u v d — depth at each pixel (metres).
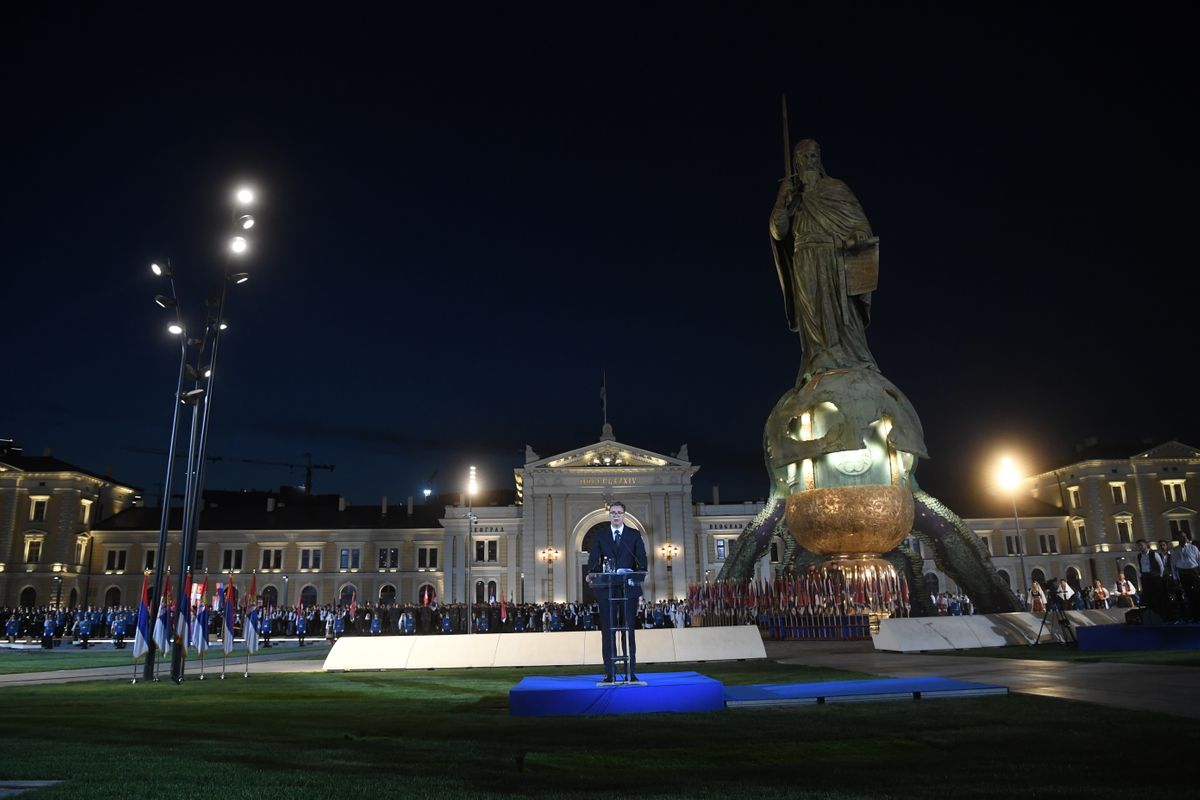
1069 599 32.41
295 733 8.62
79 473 87.50
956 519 27.66
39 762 6.95
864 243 25.50
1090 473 88.81
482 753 7.11
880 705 9.23
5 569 83.94
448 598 84.31
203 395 19.89
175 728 9.18
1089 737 6.98
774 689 10.30
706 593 29.91
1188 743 6.58
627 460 85.69
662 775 6.11
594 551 10.14
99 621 55.97
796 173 26.97
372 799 5.50
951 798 5.24
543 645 18.25
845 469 23.73
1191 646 15.37
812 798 5.32
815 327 25.64
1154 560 18.53
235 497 107.81
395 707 10.82
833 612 23.59
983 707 8.78
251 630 19.22
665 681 9.67
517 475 85.38
